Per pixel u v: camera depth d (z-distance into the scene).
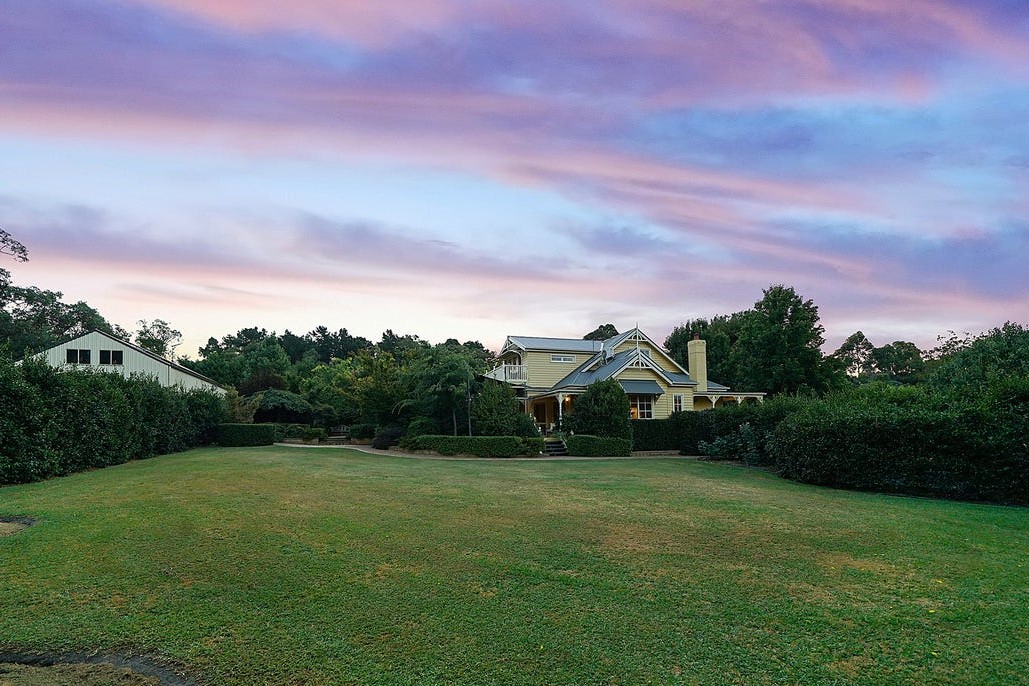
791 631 4.16
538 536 6.72
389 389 26.80
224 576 5.19
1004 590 5.03
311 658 3.76
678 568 5.58
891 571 5.56
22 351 36.09
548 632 4.12
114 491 9.41
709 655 3.80
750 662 3.71
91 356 30.03
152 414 18.34
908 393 13.19
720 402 33.03
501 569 5.48
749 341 38.31
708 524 7.47
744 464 17.62
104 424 14.76
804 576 5.39
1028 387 10.59
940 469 11.08
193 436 22.84
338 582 5.08
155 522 7.00
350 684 3.46
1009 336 19.95
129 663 3.73
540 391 30.11
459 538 6.56
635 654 3.81
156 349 56.22
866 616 4.43
